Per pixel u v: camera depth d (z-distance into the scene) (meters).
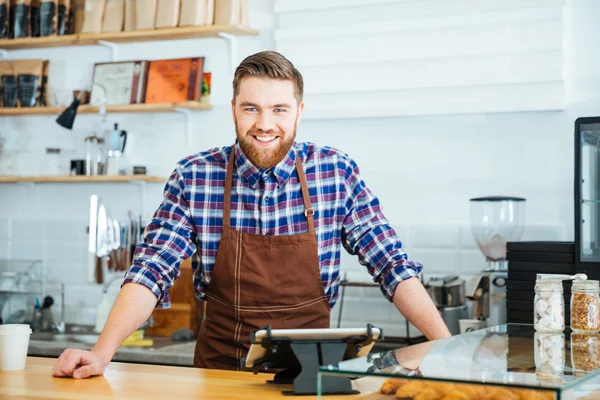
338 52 3.68
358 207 2.40
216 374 1.96
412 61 3.55
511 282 2.95
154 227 2.35
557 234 3.38
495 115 3.48
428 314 2.17
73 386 1.79
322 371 1.36
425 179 3.60
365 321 3.72
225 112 3.99
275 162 2.19
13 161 4.28
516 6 3.40
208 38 4.02
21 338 2.05
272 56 2.14
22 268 4.36
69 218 4.30
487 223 3.31
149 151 4.12
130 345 3.47
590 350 1.61
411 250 3.62
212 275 2.34
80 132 4.24
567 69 3.38
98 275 4.01
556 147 3.39
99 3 4.12
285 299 2.29
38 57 4.37
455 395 1.27
